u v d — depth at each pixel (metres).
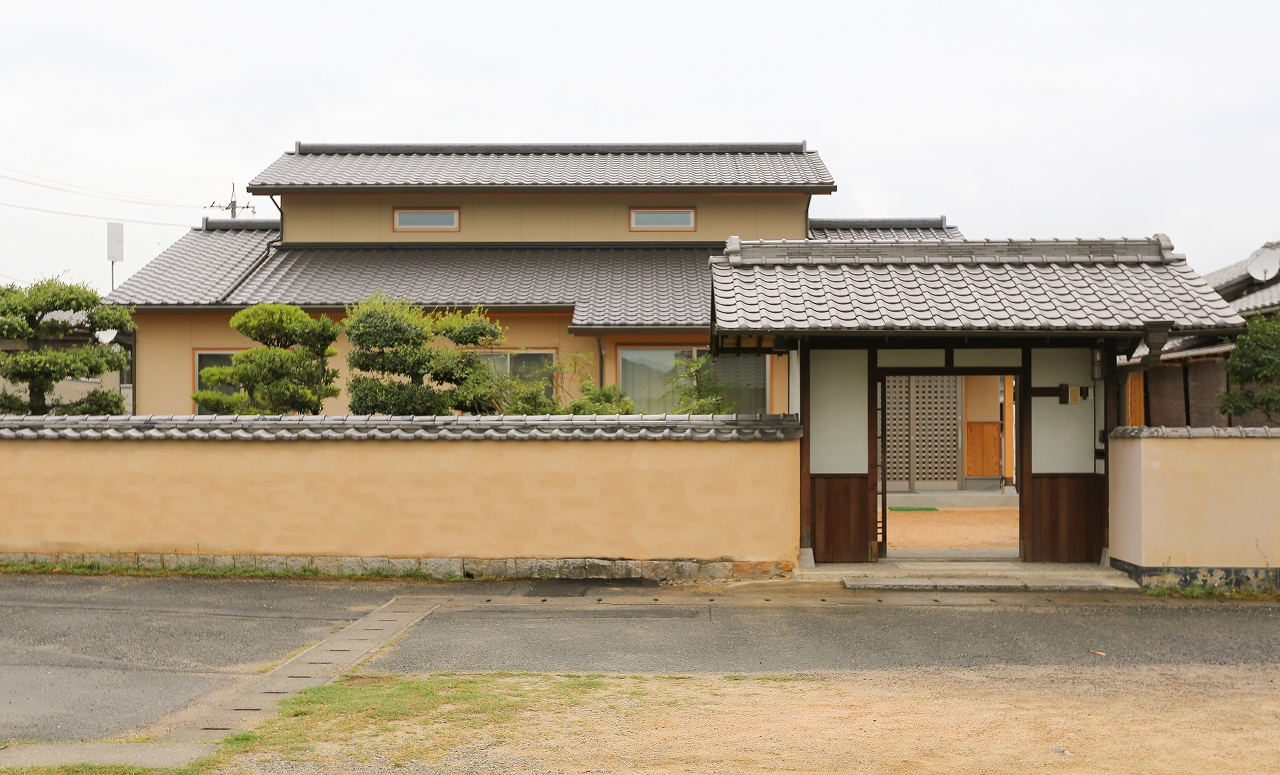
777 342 9.62
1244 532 8.59
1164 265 9.47
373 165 17.19
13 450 9.66
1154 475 8.66
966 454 15.99
